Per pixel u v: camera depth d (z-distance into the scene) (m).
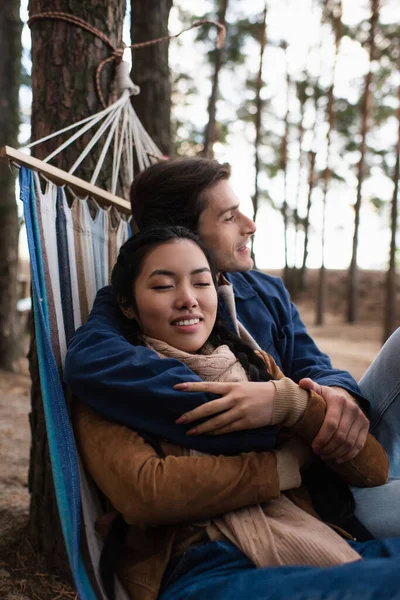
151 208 1.73
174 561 1.25
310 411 1.32
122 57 2.25
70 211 1.77
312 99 20.25
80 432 1.33
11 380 6.40
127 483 1.17
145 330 1.45
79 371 1.30
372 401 1.63
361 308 21.19
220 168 1.73
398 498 1.39
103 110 2.18
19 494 2.86
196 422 1.27
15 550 2.24
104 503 1.43
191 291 1.42
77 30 2.18
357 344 15.13
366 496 1.42
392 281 12.66
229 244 1.72
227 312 1.68
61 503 1.30
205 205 1.70
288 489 1.33
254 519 1.23
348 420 1.35
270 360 1.58
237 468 1.23
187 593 1.14
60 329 1.58
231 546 1.21
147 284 1.42
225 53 14.51
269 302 1.85
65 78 2.18
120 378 1.28
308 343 1.86
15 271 7.11
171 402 1.26
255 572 1.11
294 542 1.18
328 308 21.73
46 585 2.11
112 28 2.25
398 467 1.64
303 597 0.99
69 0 2.18
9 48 6.84
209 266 1.49
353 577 0.96
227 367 1.40
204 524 1.24
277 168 22.84
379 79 16.31
